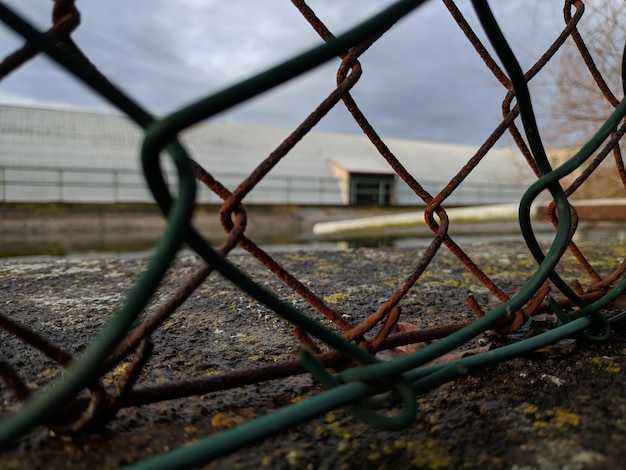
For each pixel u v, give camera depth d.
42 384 0.90
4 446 0.40
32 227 15.50
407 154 30.66
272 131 30.14
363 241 9.12
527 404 0.82
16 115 23.03
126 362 1.04
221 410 0.82
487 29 0.65
